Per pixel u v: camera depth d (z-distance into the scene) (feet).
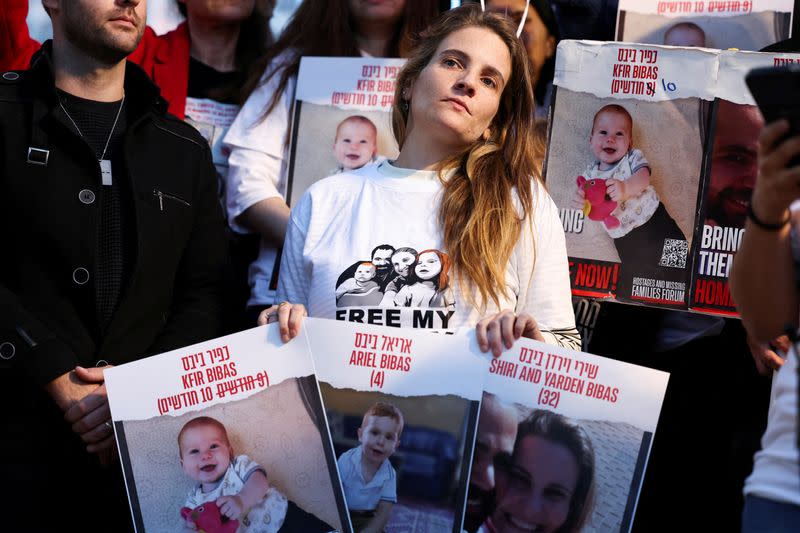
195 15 10.98
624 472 6.33
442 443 6.54
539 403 6.51
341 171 10.14
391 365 6.71
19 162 7.66
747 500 5.21
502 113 8.07
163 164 8.21
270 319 7.03
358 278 7.36
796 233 5.61
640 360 9.53
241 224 10.52
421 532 6.45
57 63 8.11
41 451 7.48
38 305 7.59
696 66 8.68
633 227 8.64
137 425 6.60
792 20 9.79
